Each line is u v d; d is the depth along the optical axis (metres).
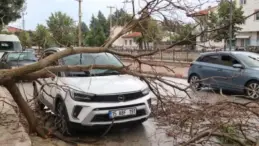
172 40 6.32
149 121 7.06
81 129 5.87
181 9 5.90
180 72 19.31
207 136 5.08
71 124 5.84
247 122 5.45
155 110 6.76
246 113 5.33
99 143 5.74
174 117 6.25
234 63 11.16
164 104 6.36
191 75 12.98
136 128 6.61
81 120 5.67
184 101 6.72
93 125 5.64
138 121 5.99
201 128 5.41
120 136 6.12
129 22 6.25
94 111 5.60
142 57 7.12
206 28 5.87
